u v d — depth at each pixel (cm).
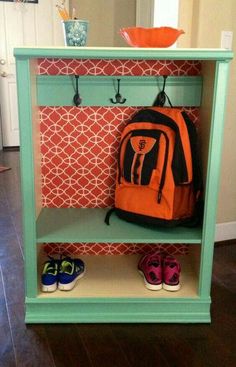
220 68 146
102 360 148
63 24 165
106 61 176
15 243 245
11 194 336
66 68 175
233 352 153
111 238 161
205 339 160
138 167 164
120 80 174
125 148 172
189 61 178
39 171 180
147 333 163
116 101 176
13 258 225
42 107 179
